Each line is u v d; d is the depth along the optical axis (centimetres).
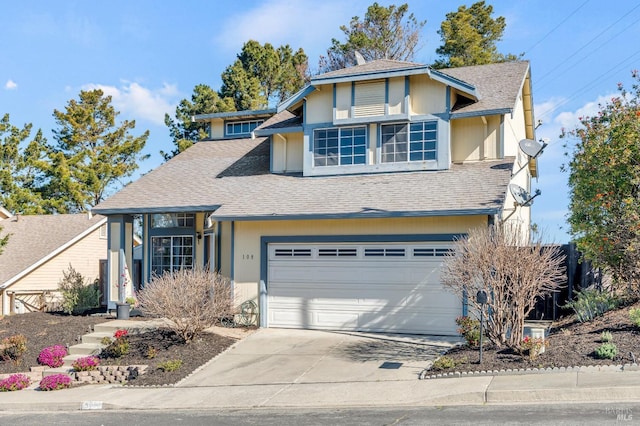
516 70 2055
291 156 2023
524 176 2238
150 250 2125
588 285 1650
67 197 4175
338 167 1870
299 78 4338
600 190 1452
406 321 1549
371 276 1599
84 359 1418
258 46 4231
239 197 1845
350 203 1619
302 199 1717
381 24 3941
